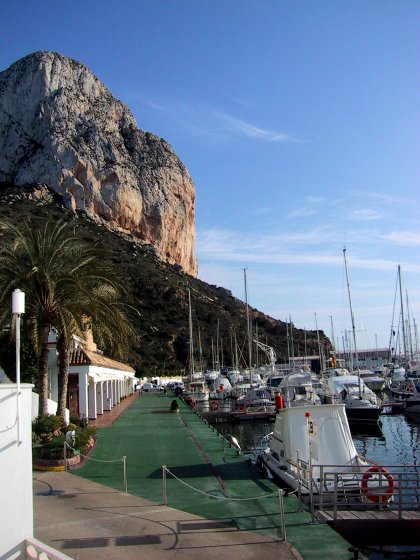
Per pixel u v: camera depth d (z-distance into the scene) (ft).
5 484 28.19
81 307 70.90
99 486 49.21
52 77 532.32
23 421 30.01
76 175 484.74
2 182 494.59
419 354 280.92
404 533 40.42
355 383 162.81
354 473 45.55
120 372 160.56
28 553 29.19
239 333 405.80
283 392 140.46
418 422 137.90
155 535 34.68
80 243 75.97
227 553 31.53
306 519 38.75
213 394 201.87
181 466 59.26
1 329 69.15
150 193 533.14
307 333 458.09
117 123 576.61
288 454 55.11
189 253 587.68
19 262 69.31
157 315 395.96
